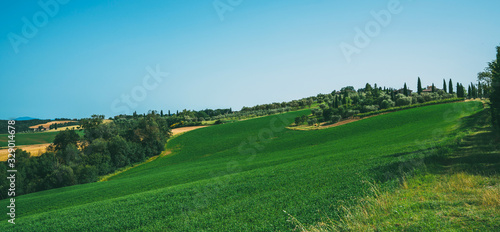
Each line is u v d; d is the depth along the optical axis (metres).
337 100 110.31
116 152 70.94
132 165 73.88
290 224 13.92
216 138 90.50
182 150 82.31
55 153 64.06
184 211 20.41
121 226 18.95
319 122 94.12
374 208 11.74
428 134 47.06
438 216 9.36
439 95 106.12
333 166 29.80
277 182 25.50
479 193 11.59
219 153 74.06
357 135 68.81
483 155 20.00
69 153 63.84
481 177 14.28
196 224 16.94
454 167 17.94
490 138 27.02
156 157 79.38
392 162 24.55
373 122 78.25
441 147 26.81
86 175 59.22
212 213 18.73
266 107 140.12
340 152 44.28
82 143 70.38
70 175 57.16
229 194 23.67
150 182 41.88
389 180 17.98
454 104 81.88
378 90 128.50
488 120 41.12
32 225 21.83
